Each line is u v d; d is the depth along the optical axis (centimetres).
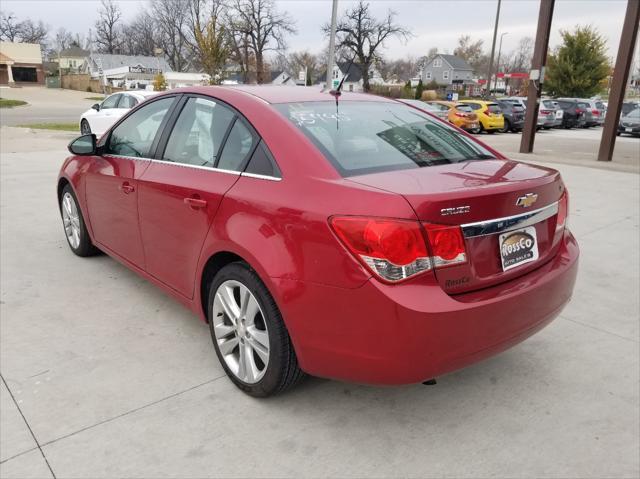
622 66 1184
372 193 214
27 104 3969
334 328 221
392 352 211
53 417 252
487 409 270
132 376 289
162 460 227
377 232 205
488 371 305
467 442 244
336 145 258
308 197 230
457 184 228
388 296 205
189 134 317
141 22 9331
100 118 1412
